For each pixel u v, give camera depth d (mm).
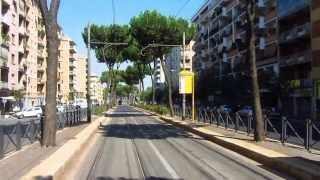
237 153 19844
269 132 23078
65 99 166625
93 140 26469
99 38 84375
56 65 18953
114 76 105875
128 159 17781
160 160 17422
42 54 118438
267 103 77688
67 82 171250
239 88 82000
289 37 72875
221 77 94938
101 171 14609
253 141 21891
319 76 63156
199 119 43719
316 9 63844
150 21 65750
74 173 14164
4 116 69875
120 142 25219
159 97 127250
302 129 18875
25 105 100188
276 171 14633
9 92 86312
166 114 65125
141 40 67312
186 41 68188
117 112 86438
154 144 24016
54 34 18797
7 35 83375
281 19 76062
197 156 18703
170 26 66000
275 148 18641
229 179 13039
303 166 13414
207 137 27172
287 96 73438
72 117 37094
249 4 22219
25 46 99938
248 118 26469
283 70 76375
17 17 92375
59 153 16266
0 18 78562
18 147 17297
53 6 18688
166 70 68062
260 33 84375
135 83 139375
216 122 35844
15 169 12445
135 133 32344
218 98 88125
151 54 68312
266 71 78625
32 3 106062
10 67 87312
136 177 13430
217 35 119125
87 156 18859
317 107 63188
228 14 108375
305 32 68125
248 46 22328
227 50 108938
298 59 70375
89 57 48000
